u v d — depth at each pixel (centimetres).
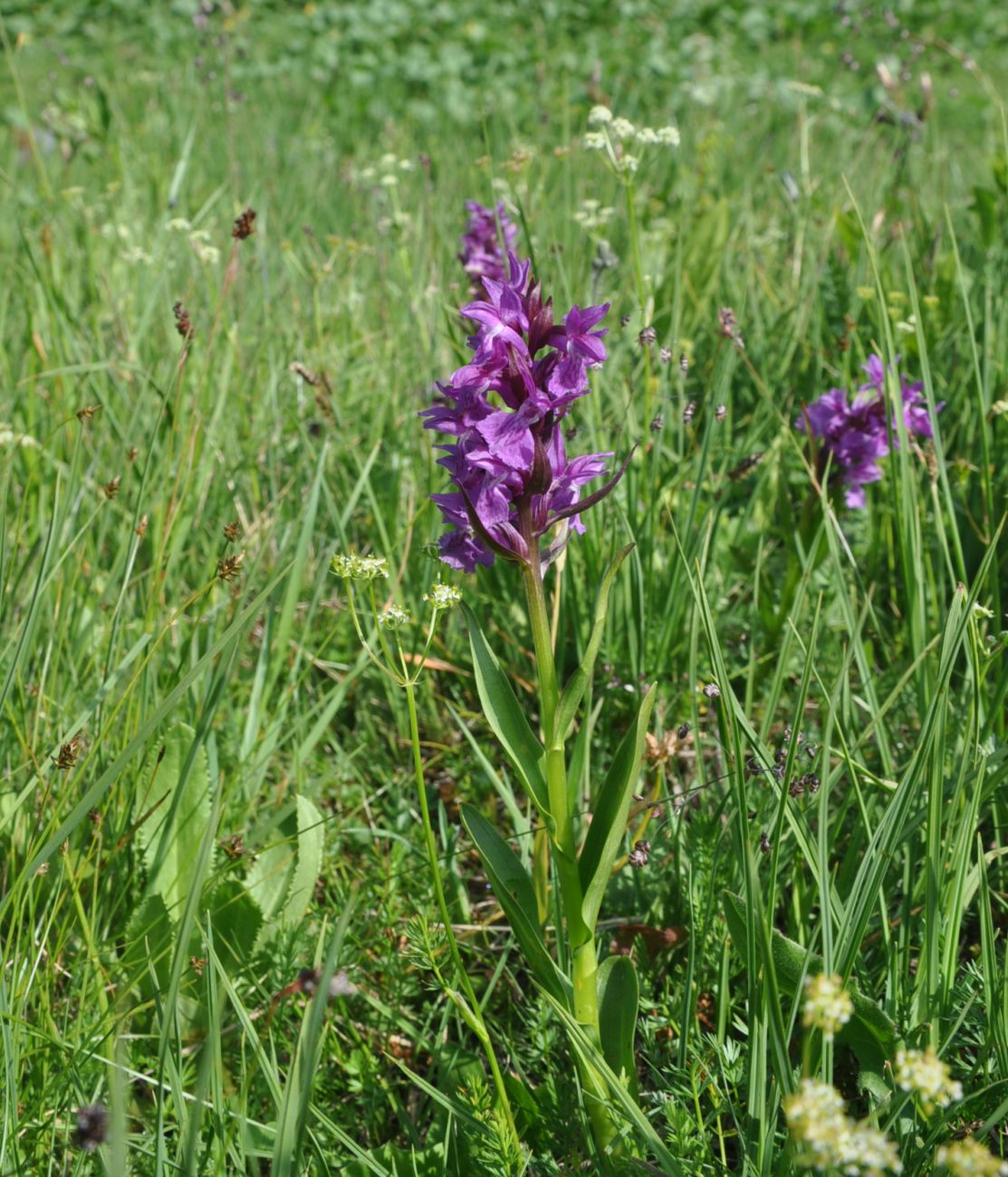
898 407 77
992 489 85
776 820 61
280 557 85
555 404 58
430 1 470
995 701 69
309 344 115
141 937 67
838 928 62
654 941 69
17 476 92
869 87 203
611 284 114
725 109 221
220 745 79
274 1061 60
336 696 77
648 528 82
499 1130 59
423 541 90
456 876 73
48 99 228
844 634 83
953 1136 58
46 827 68
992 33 449
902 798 60
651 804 69
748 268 117
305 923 68
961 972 66
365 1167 61
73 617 80
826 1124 50
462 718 84
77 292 121
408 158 198
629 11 470
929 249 115
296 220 145
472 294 110
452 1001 66
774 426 100
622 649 83
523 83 337
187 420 93
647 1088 66
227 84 140
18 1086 62
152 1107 64
